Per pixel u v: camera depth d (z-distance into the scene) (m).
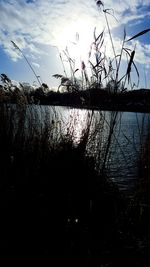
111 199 3.21
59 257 2.14
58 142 3.82
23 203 2.75
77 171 3.38
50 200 2.86
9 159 3.41
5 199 2.76
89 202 3.03
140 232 2.61
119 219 2.80
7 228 2.40
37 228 2.45
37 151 3.53
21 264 2.03
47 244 2.27
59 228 2.48
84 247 2.28
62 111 4.16
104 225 2.67
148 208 3.01
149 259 2.16
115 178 4.16
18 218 2.55
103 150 3.52
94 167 3.49
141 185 3.37
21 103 4.30
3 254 2.12
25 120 3.95
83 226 2.60
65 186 3.15
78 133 3.79
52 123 3.95
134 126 14.40
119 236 2.50
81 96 3.83
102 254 2.22
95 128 3.64
